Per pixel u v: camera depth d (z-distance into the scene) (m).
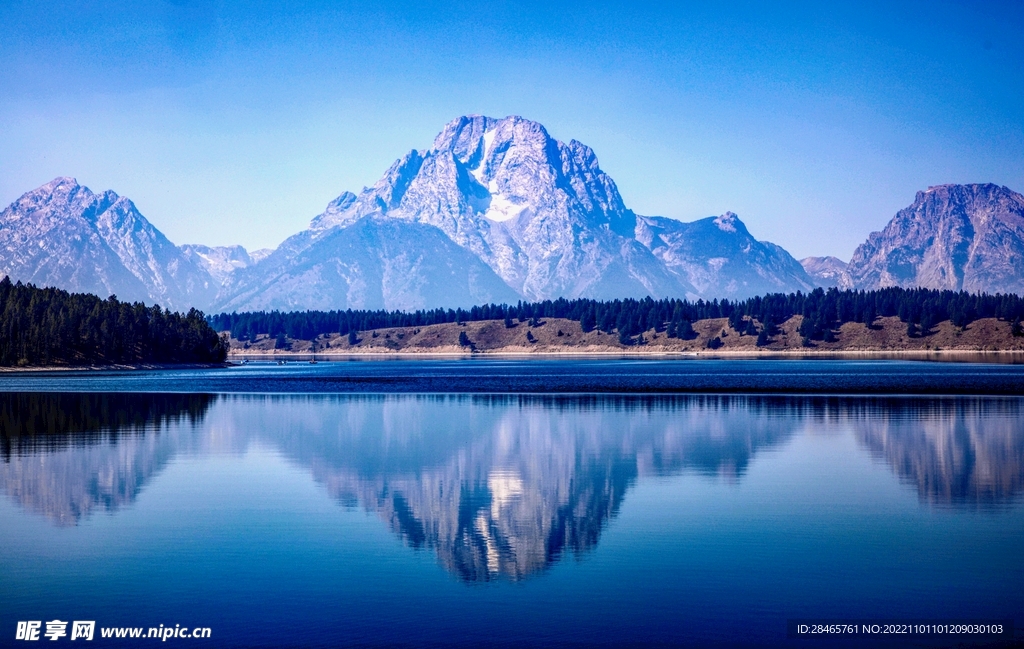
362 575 35.81
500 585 34.56
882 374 196.50
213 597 33.38
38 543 40.31
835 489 52.12
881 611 31.81
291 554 38.59
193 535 41.72
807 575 35.47
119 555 38.44
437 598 33.19
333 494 51.44
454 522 44.25
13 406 115.62
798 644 29.22
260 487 53.66
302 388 159.25
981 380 167.50
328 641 29.50
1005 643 29.11
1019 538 40.41
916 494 50.47
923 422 88.12
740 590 33.84
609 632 30.16
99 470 59.91
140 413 104.88
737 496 50.22
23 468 60.75
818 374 198.62
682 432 81.31
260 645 29.22
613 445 72.31
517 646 29.02
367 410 108.81
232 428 86.94
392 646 29.06
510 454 67.62
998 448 68.50
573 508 47.34
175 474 58.41
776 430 82.12
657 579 35.09
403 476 57.62
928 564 36.69
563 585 34.53
